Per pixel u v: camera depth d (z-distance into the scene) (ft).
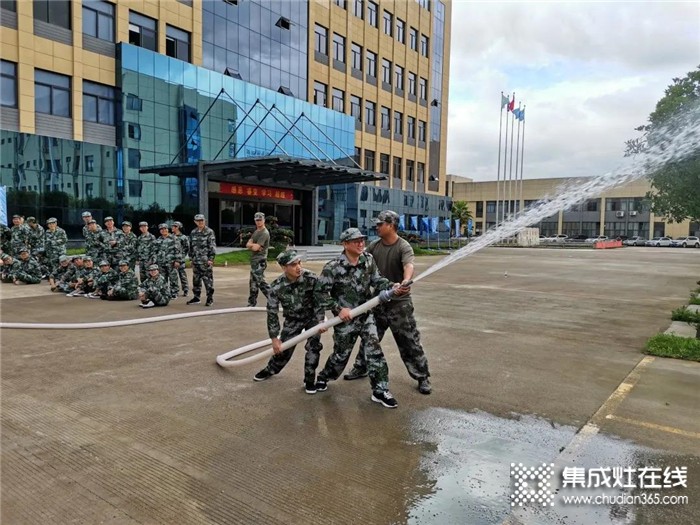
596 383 15.65
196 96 75.20
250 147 82.94
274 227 72.90
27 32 59.62
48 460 10.36
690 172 20.66
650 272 62.18
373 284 14.21
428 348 20.12
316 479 9.68
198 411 13.05
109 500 8.90
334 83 107.04
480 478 9.82
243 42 84.79
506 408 13.46
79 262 33.12
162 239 31.60
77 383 15.19
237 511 8.61
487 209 215.51
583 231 206.18
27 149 59.26
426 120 138.72
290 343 14.42
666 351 19.15
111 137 67.87
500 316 27.91
